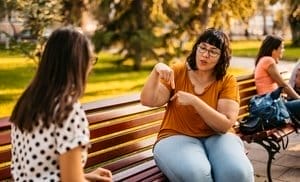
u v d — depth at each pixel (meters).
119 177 3.02
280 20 25.33
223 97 3.12
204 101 3.12
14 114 1.89
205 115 2.93
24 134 1.86
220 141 3.01
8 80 13.72
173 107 3.17
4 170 2.60
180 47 16.17
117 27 16.19
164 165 2.89
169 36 15.98
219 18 15.25
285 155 5.04
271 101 4.05
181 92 2.98
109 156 3.21
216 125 2.95
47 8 10.76
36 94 1.81
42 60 1.86
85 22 15.23
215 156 2.91
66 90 1.80
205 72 3.15
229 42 3.16
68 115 1.78
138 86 13.87
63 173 1.79
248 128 4.00
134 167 3.23
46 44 1.88
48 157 1.83
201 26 15.51
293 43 29.58
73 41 1.85
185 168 2.77
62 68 1.82
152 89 3.08
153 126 3.68
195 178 2.74
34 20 10.72
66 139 1.78
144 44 16.05
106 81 14.53
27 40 11.62
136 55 16.52
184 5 15.84
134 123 3.46
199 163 2.79
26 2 10.62
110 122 3.33
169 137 3.08
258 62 4.95
